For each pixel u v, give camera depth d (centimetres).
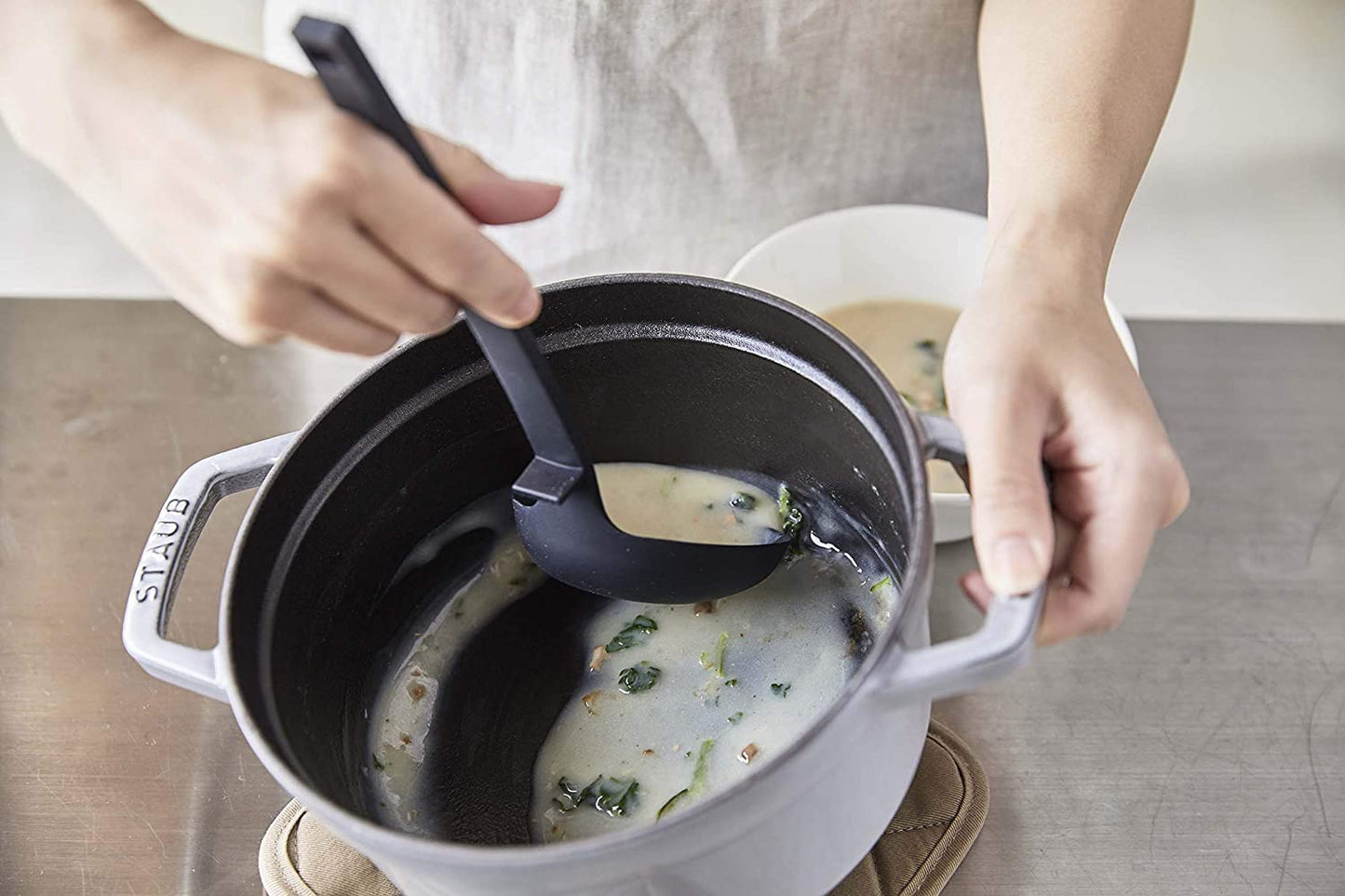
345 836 49
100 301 104
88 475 92
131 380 98
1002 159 74
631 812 64
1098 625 59
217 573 85
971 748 74
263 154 46
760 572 68
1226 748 74
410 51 99
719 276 106
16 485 92
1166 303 111
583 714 67
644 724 67
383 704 70
